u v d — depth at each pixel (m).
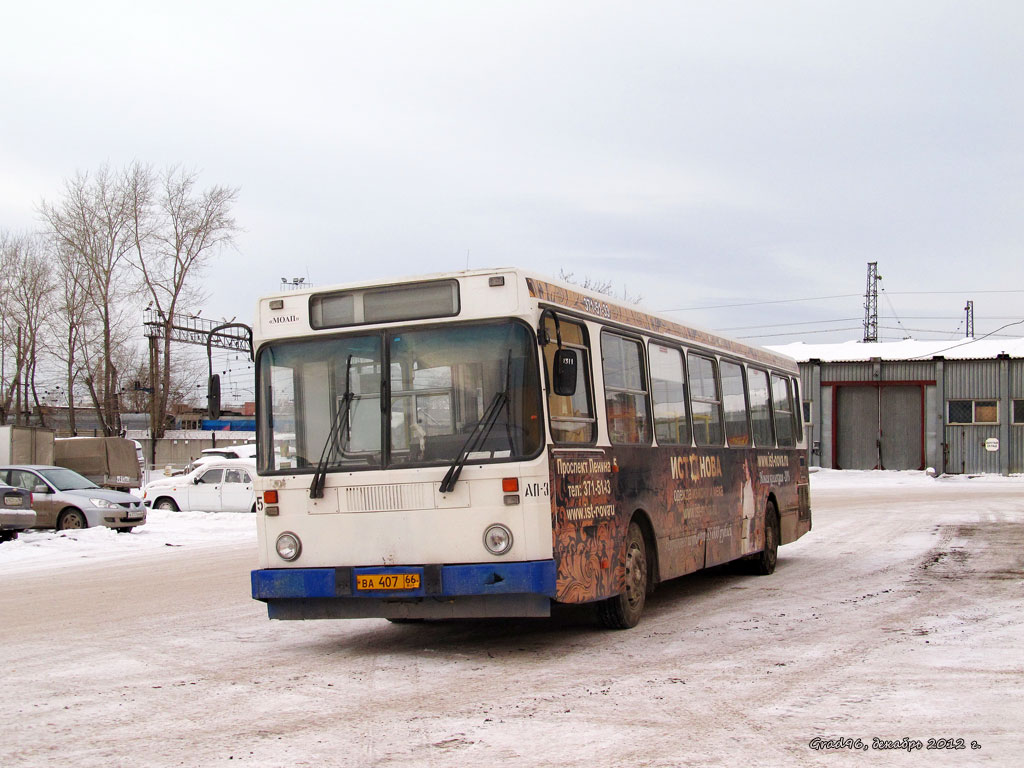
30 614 12.80
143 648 10.12
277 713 7.19
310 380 9.63
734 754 5.87
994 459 49.56
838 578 14.73
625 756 5.87
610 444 10.37
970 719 6.62
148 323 56.38
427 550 9.05
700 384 13.30
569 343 9.78
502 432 8.97
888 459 50.94
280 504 9.58
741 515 14.45
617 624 10.57
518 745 6.16
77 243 56.75
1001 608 11.55
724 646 9.50
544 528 8.90
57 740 6.59
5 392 63.47
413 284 9.36
